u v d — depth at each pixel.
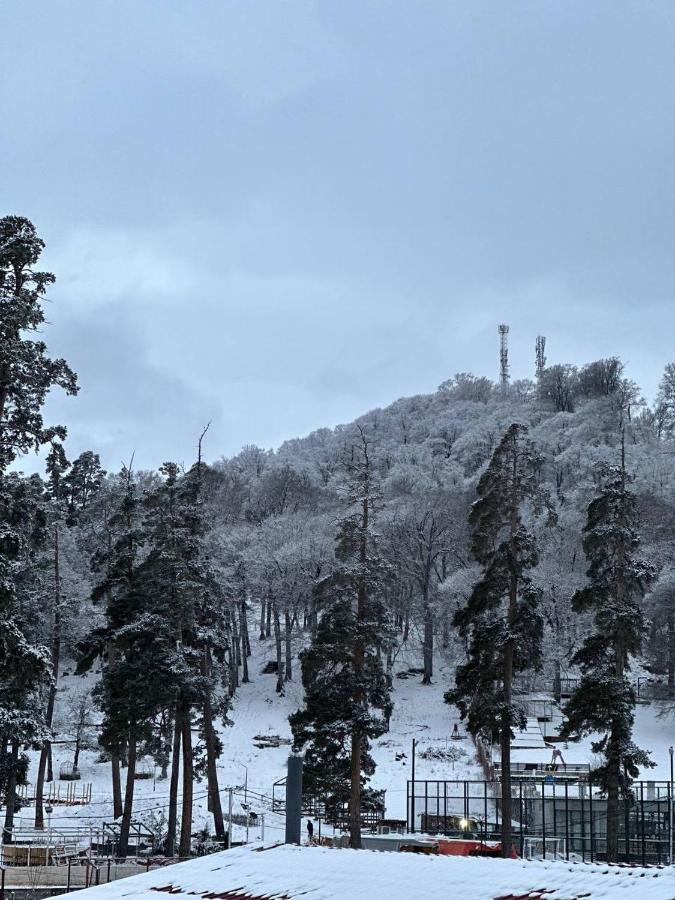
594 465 50.06
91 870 43.09
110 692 54.44
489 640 47.75
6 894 38.72
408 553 109.75
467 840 51.53
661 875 16.92
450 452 177.12
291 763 24.48
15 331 37.84
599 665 47.00
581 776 61.81
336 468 184.00
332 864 20.81
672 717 86.56
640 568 47.16
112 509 60.41
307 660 48.53
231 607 102.75
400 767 79.62
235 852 23.39
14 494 42.12
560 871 17.91
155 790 74.00
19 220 39.84
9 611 39.28
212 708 54.22
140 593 54.81
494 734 47.41
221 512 133.50
